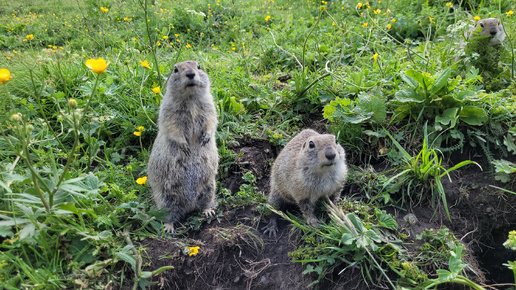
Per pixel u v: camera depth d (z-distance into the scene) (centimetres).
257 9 143
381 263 47
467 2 112
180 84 55
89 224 50
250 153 68
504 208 55
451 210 55
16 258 44
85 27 121
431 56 78
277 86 83
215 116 60
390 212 55
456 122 59
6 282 42
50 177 50
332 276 48
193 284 51
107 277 46
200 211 59
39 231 45
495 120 60
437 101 61
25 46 127
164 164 56
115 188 55
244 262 53
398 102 65
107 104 72
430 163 54
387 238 50
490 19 77
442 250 48
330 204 53
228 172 66
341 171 52
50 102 71
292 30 109
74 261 46
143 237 53
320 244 49
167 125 56
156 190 57
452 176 58
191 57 93
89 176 52
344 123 63
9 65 78
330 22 115
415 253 49
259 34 123
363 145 63
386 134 62
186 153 57
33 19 148
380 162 62
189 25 126
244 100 75
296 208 59
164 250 52
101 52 102
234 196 61
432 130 61
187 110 57
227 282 52
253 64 93
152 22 123
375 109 62
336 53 91
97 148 59
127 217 54
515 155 58
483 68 70
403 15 111
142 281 47
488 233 55
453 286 47
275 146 69
